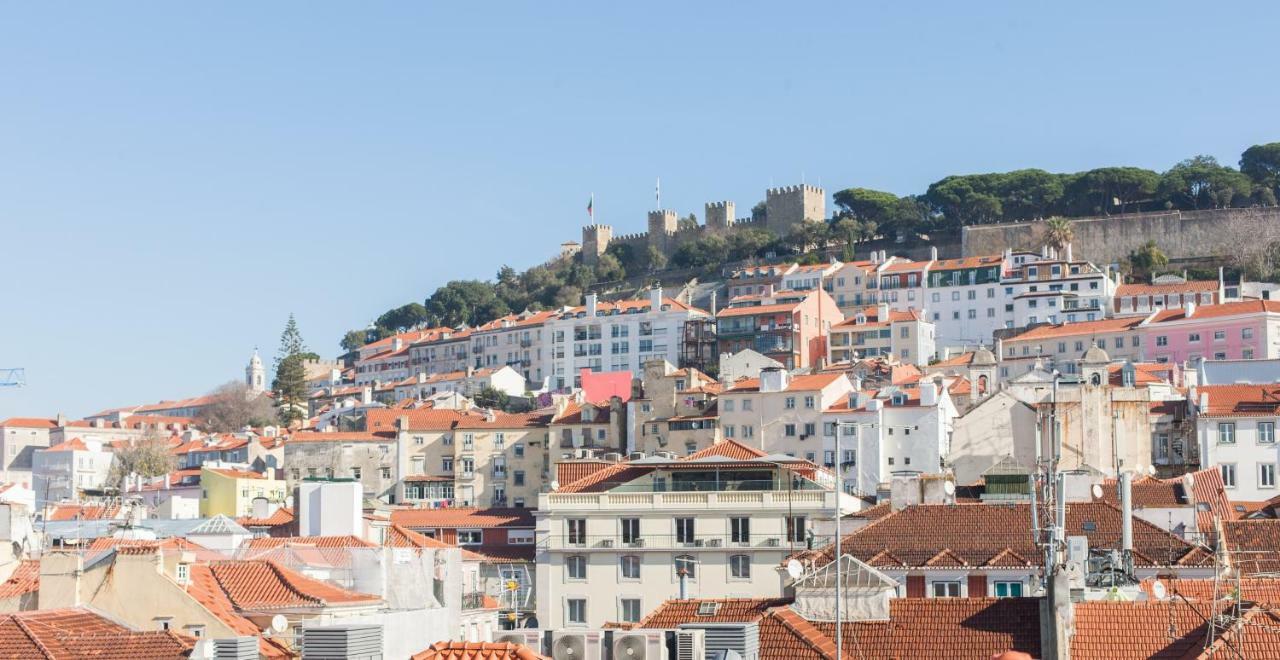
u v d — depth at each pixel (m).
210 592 84.88
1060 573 76.56
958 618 80.06
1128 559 98.19
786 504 148.25
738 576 148.00
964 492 144.25
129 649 66.31
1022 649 77.62
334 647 63.00
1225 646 71.62
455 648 64.12
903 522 119.62
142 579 81.56
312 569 97.00
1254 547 110.88
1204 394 192.38
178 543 103.69
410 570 101.25
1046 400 191.38
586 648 71.06
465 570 133.50
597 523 152.25
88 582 81.56
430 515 190.88
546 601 152.12
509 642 69.62
